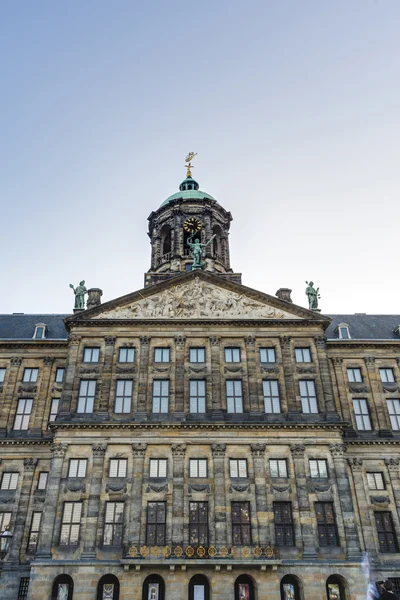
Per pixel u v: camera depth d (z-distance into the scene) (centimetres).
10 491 4244
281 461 3956
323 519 3762
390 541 4091
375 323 5588
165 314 4525
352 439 4431
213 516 3700
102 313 4512
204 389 4244
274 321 4519
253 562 3484
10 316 5653
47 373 4747
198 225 5753
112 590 3462
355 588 3509
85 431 3966
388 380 4822
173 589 3438
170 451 3944
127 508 3706
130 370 4278
